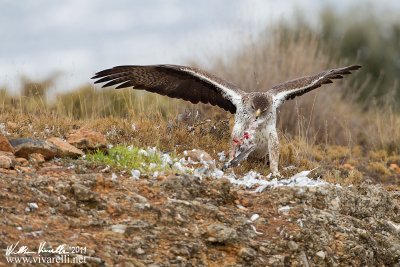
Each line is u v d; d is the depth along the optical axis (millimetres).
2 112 15039
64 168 11438
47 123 14234
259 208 11203
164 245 9703
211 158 13609
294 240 10516
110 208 10117
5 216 9250
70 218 9703
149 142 13984
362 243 11109
